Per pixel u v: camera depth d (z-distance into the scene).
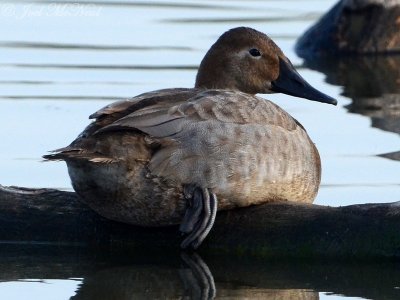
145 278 10.69
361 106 16.92
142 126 10.44
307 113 16.44
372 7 21.53
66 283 10.55
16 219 11.52
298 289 10.42
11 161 13.98
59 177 13.51
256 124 11.10
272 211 11.15
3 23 21.31
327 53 21.28
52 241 11.45
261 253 11.02
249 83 12.75
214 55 12.73
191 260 11.16
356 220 10.98
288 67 12.86
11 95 16.88
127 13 22.09
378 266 10.85
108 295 10.19
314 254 10.95
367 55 21.38
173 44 20.02
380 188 13.21
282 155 11.25
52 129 15.18
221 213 11.20
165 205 10.70
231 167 10.82
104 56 19.28
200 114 10.80
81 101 16.53
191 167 10.64
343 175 13.70
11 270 10.91
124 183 10.48
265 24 21.86
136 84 17.47
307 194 11.74
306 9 22.92
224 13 22.31
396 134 15.35
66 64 18.73
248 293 10.31
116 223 11.38
